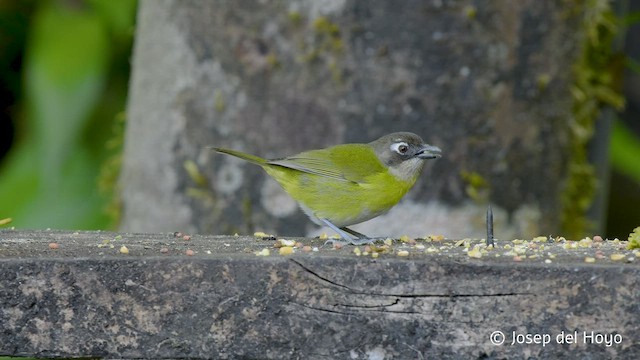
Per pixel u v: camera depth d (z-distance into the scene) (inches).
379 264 279.0
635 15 527.5
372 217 393.4
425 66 432.5
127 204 502.9
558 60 451.5
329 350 281.3
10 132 600.7
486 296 276.4
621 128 633.0
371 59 433.4
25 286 280.2
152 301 281.7
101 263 280.7
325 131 441.4
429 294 278.1
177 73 464.4
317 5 432.5
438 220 442.6
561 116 460.1
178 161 470.0
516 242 341.1
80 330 282.0
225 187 459.2
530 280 274.5
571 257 291.0
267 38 441.4
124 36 544.1
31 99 545.0
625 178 756.6
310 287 280.4
